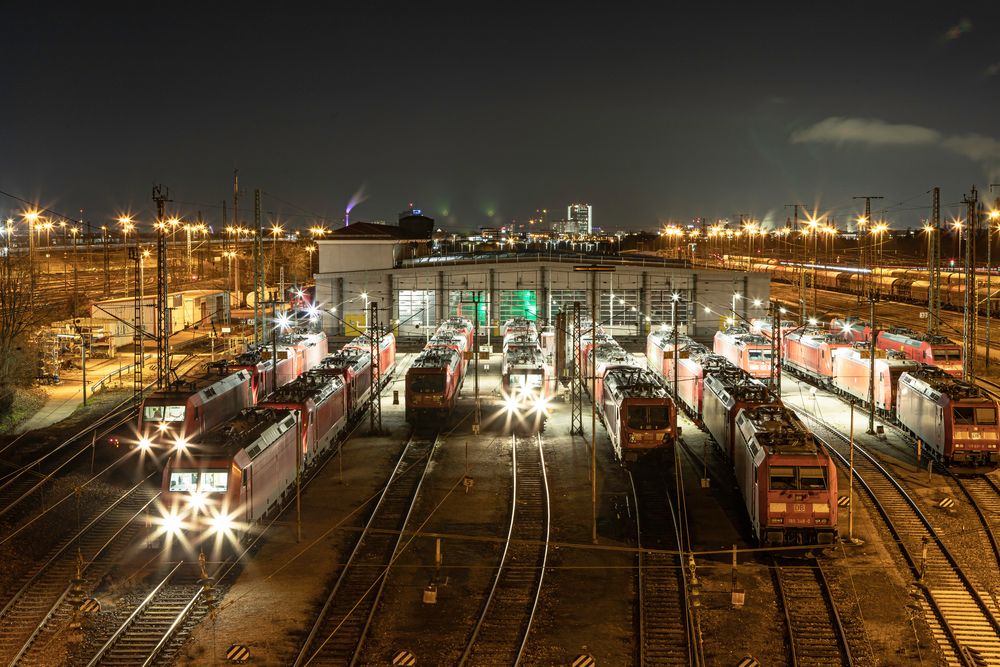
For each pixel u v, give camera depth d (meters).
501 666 23.19
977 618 25.78
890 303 105.75
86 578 29.00
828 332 74.19
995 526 33.12
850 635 24.69
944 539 31.66
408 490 38.09
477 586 28.19
